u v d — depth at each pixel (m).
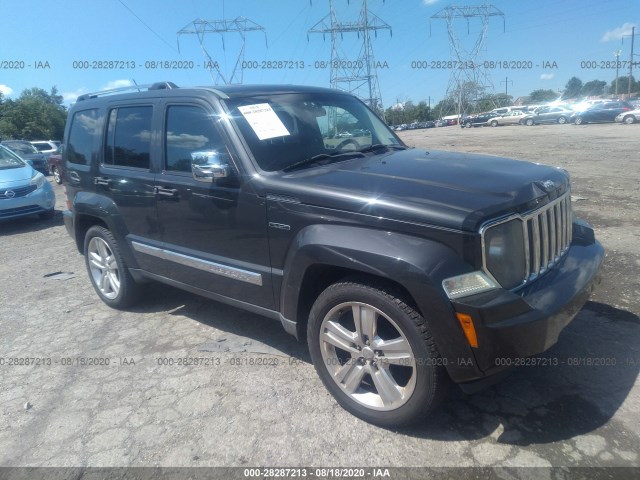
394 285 2.70
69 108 5.26
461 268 2.51
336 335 2.97
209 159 3.27
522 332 2.49
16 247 8.02
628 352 3.45
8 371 3.84
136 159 4.22
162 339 4.20
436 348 2.57
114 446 2.89
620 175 10.53
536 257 2.83
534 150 17.17
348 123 4.27
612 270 4.90
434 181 2.94
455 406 3.02
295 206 3.04
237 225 3.39
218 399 3.27
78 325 4.62
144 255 4.28
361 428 2.90
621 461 2.49
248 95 3.80
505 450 2.63
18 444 2.97
